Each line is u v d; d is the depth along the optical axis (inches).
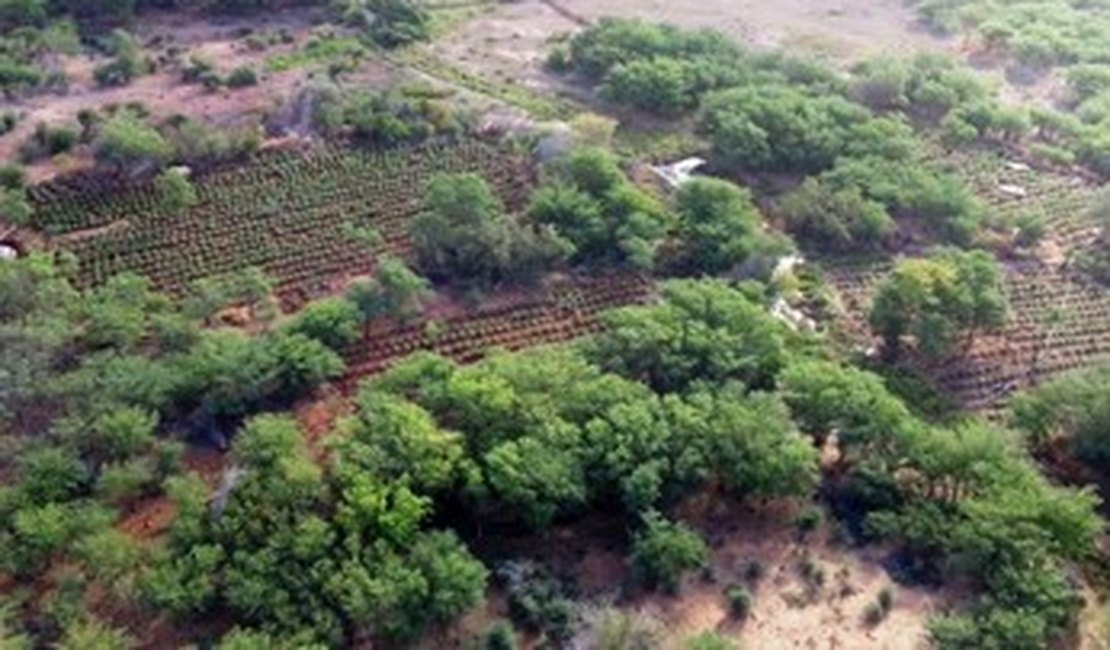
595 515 2778.1
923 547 2731.3
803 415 2913.4
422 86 4589.1
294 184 3976.4
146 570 2442.2
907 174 4040.4
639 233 3639.3
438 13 5374.0
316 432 2950.3
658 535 2586.1
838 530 2787.9
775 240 3639.3
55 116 4249.5
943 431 2878.9
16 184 3789.4
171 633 2443.4
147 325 3206.2
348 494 2534.5
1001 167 4404.5
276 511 2532.0
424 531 2600.9
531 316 3454.7
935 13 5644.7
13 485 2679.6
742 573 2674.7
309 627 2348.7
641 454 2701.8
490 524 2714.1
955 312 3329.2
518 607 2534.5
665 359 2999.5
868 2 5900.6
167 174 3804.1
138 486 2706.7
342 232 3754.9
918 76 4761.3
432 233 3548.2
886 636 2554.1
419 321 3378.4
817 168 4195.4
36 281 3265.3
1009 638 2415.1
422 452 2637.8
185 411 2987.2
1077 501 2672.2
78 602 2418.8
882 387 2979.8
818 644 2529.5
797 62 4739.2
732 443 2736.2
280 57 4803.2
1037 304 3693.4
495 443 2704.2
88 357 3038.9
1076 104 4931.1
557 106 4601.4
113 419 2765.7
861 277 3757.4
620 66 4606.3
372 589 2364.7
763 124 4249.5
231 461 2805.1
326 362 3073.3
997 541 2586.1
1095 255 3919.8
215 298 3284.9
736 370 3009.4
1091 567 2765.7
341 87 4522.6
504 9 5502.0
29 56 4621.1
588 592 2603.3
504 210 3863.2
